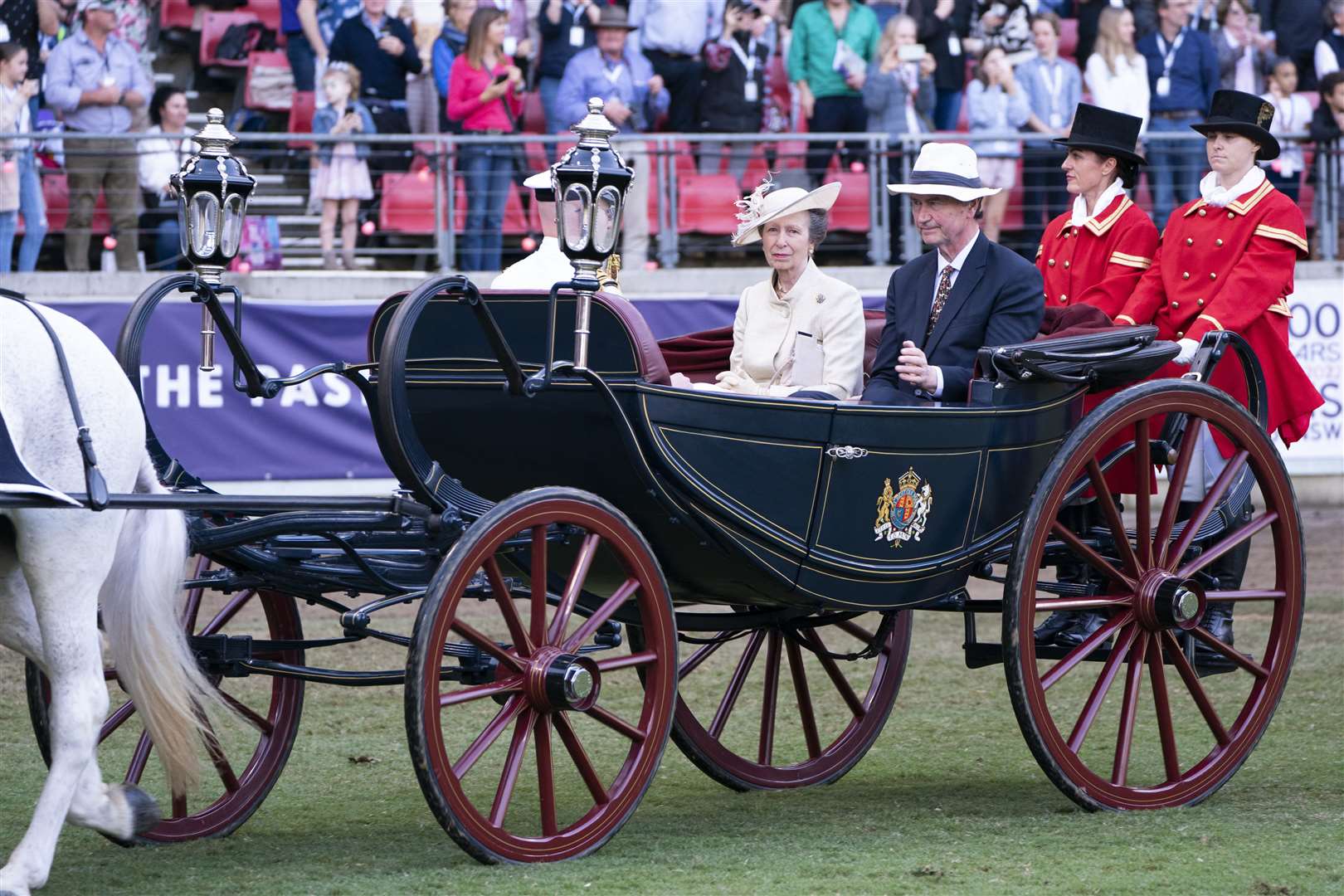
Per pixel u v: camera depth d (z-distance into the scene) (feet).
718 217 151.33
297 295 138.00
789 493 56.34
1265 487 65.16
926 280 67.15
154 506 49.19
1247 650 95.25
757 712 82.48
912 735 77.30
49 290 134.51
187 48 154.71
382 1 145.59
